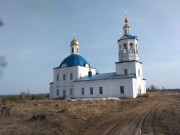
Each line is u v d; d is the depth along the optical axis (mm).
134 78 53906
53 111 27484
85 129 17625
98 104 35969
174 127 16609
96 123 19969
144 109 28516
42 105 36406
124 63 57219
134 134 14953
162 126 17203
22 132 16188
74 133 16375
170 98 45938
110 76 58406
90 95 59500
